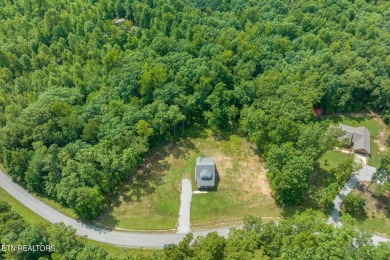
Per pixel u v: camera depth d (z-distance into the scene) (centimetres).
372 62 11806
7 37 14362
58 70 12606
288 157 8962
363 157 10369
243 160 10700
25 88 11969
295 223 7425
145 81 11038
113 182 9531
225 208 9375
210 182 9719
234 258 6588
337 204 9162
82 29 14750
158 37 13150
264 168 10444
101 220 9131
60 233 7544
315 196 9225
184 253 7044
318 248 6594
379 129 11250
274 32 14150
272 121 9888
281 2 15800
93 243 8606
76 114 10512
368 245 6831
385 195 9356
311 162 8794
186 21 14450
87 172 8975
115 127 10075
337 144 9756
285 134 9619
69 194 8712
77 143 9794
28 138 9931
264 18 15538
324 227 7169
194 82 11619
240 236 7344
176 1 15812
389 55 11825
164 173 10306
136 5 15500
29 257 7431
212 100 11156
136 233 8850
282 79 11456
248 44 12706
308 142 9244
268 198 9594
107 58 12331
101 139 10019
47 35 14488
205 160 10200
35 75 12200
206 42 13362
